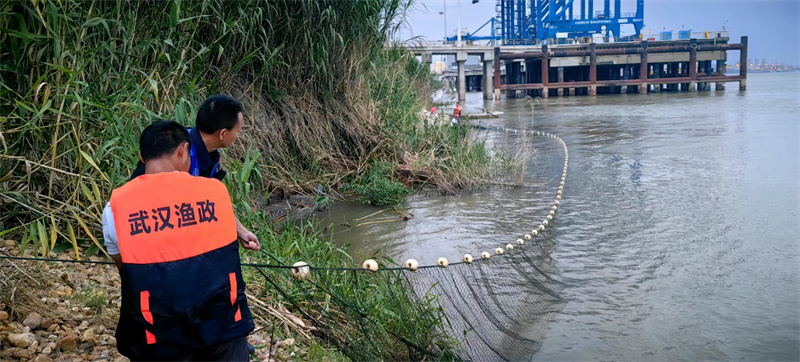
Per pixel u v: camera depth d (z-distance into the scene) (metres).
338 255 7.18
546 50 51.25
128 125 4.68
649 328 5.17
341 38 10.17
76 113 5.02
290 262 5.64
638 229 8.41
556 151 16.50
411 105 13.35
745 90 52.91
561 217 9.17
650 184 11.63
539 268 6.61
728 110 30.48
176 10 5.71
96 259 5.05
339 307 4.46
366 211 9.48
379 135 11.44
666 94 52.09
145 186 2.35
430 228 8.56
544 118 28.77
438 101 28.44
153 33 6.47
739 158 14.45
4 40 4.89
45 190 5.21
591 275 6.54
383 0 11.20
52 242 4.39
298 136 10.20
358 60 11.12
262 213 7.72
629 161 14.48
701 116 27.25
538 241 7.37
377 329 4.14
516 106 40.75
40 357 3.40
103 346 3.69
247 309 2.50
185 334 2.27
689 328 5.18
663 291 6.05
